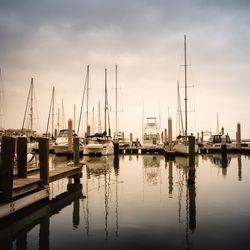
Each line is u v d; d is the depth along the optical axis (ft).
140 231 34.04
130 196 52.11
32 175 53.31
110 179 71.67
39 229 35.40
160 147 167.94
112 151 146.00
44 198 44.96
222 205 45.39
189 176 64.13
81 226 36.06
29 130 171.53
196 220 37.76
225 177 74.33
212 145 184.75
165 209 43.14
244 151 166.30
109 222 37.37
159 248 29.32
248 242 30.63
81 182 67.36
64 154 147.74
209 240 31.19
